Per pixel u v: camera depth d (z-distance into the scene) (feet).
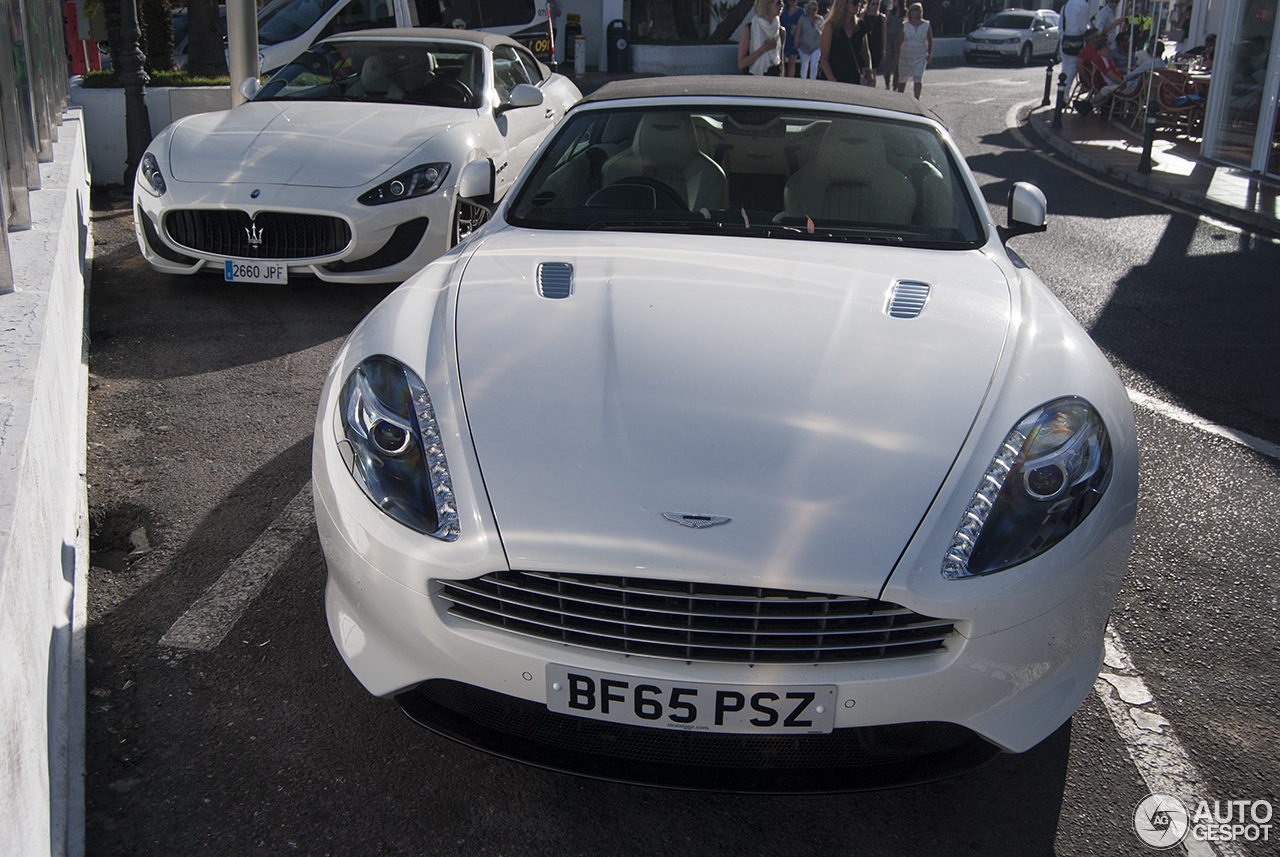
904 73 50.29
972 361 7.25
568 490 6.14
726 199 9.96
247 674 7.83
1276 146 32.94
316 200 16.01
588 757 6.35
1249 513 11.05
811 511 6.01
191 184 16.28
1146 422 13.50
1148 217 27.68
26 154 15.38
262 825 6.43
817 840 6.53
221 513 10.23
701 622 5.96
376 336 7.66
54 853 5.81
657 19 70.64
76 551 8.90
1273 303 19.29
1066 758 7.30
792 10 49.03
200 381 13.71
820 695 5.92
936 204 9.96
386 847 6.31
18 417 7.24
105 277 18.31
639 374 6.95
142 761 6.91
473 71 20.74
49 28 22.35
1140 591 9.48
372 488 6.52
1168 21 54.54
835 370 7.06
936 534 6.03
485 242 9.37
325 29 35.29
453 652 6.19
